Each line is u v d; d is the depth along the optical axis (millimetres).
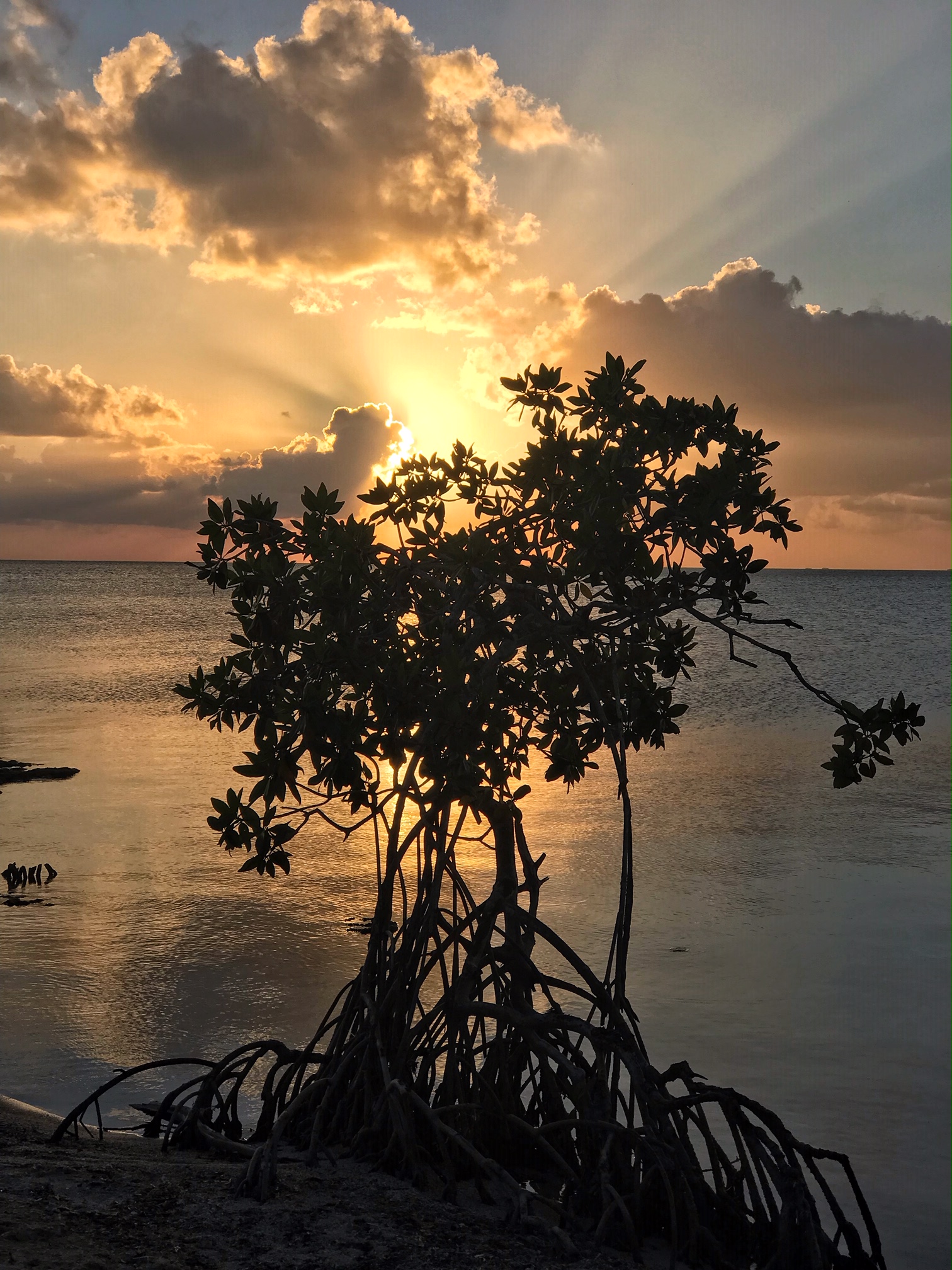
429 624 8867
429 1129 8836
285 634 8617
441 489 10359
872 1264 7969
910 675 70875
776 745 41656
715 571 9312
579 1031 8680
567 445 9570
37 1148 8953
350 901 20516
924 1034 14281
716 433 9516
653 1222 8258
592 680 10086
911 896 21016
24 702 56094
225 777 34750
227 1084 12633
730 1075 13148
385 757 8656
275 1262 6801
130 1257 6633
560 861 23969
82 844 25422
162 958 17078
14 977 16109
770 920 19562
